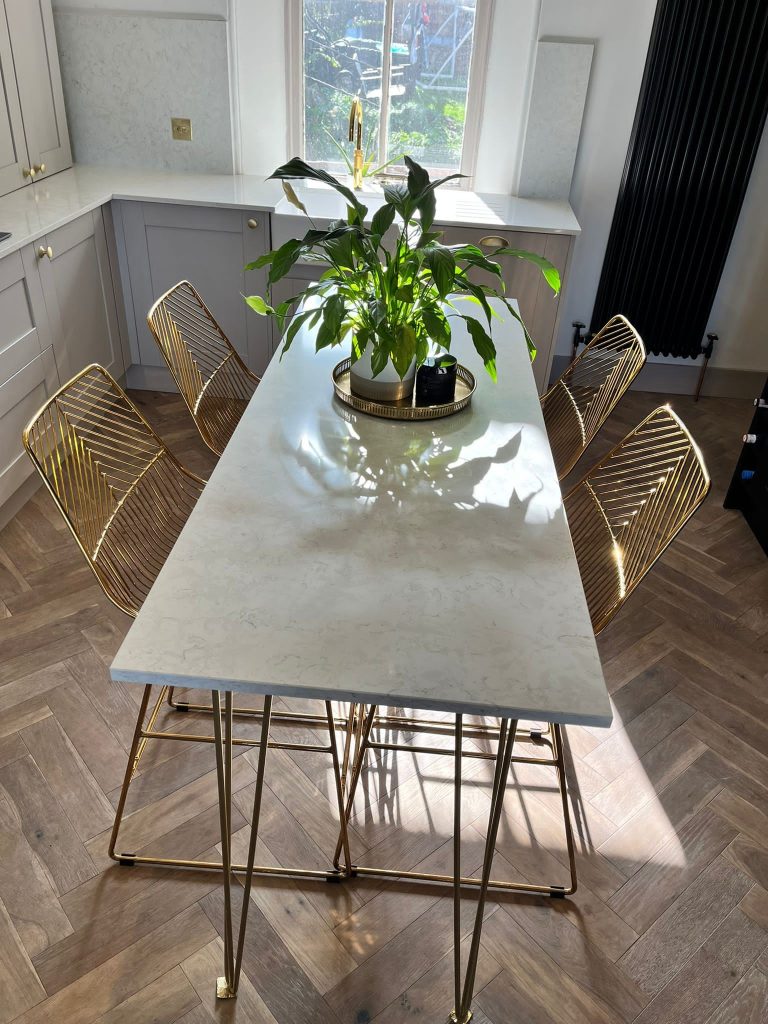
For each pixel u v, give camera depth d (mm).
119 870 1854
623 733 2295
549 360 3707
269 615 1354
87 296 3367
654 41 3467
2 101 3232
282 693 1231
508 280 3535
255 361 3820
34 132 3521
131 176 3801
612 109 3744
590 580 1993
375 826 1991
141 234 3564
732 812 2084
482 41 3723
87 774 2064
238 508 1630
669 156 3654
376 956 1720
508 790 2109
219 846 1915
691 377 4305
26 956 1677
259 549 1515
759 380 4281
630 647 2598
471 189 4070
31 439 1604
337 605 1388
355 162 3770
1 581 2682
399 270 1883
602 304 4051
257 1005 1620
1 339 2734
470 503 1699
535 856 1944
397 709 2348
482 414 2074
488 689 1238
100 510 1863
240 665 1246
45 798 1996
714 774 2188
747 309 4113
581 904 1846
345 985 1663
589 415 2453
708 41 3416
